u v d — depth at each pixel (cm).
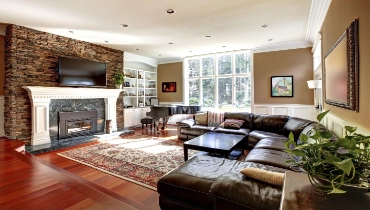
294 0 308
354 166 76
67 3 306
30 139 433
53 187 208
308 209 72
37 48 439
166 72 805
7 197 187
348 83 209
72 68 486
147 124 687
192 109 621
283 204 77
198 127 491
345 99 223
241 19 382
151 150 417
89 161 348
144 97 772
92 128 554
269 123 450
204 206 161
